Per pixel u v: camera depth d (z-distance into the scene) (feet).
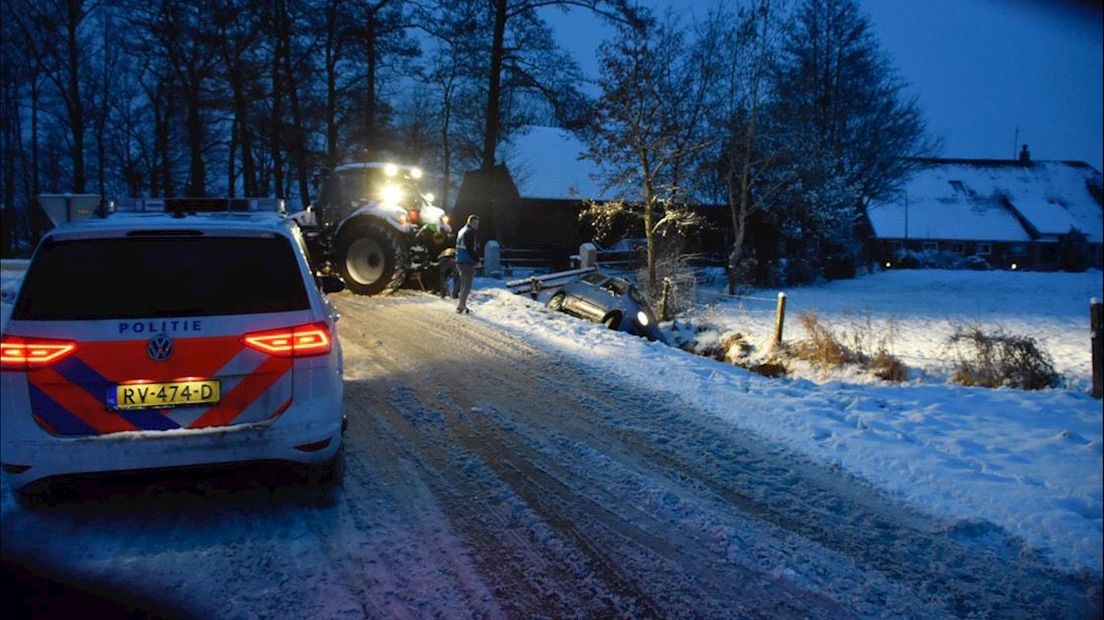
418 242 48.73
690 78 66.64
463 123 121.19
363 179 50.37
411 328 35.68
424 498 15.93
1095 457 19.49
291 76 79.30
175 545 13.60
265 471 14.25
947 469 18.33
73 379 13.26
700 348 45.11
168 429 13.52
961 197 169.58
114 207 17.84
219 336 13.82
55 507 15.02
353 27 78.84
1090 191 170.19
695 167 66.13
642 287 59.41
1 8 86.43
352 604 11.76
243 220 15.42
